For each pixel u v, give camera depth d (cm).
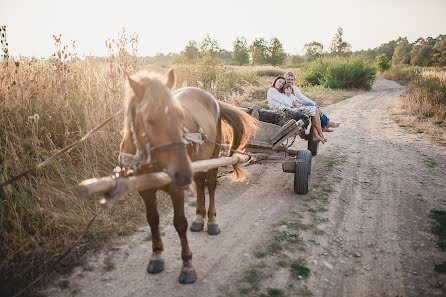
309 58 10269
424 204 513
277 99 686
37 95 484
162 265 338
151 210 322
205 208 448
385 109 1538
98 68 635
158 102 240
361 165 712
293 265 347
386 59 5088
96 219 412
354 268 350
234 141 455
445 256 371
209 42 4925
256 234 413
